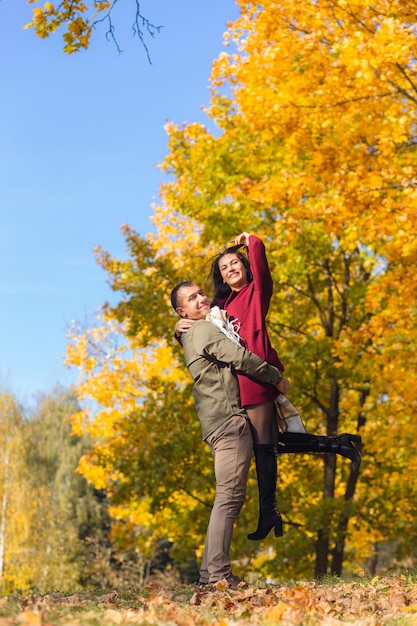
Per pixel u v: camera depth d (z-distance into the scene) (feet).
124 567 115.55
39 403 166.91
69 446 156.76
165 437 44.37
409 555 47.14
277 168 43.16
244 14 36.11
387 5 29.68
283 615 12.51
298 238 42.16
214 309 16.80
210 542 16.26
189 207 46.37
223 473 16.14
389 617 12.66
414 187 31.22
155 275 46.62
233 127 46.16
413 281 33.65
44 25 21.50
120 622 11.34
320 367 45.52
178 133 47.14
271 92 35.65
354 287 45.91
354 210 32.42
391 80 32.73
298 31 34.50
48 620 10.91
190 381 50.47
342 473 51.08
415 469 43.06
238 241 17.92
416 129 34.88
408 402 36.37
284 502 46.85
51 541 118.52
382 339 36.22
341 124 32.91
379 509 45.83
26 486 129.29
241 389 16.21
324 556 45.91
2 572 116.06
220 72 40.60
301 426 16.69
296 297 49.42
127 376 55.42
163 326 45.39
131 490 45.98
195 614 12.67
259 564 52.44
